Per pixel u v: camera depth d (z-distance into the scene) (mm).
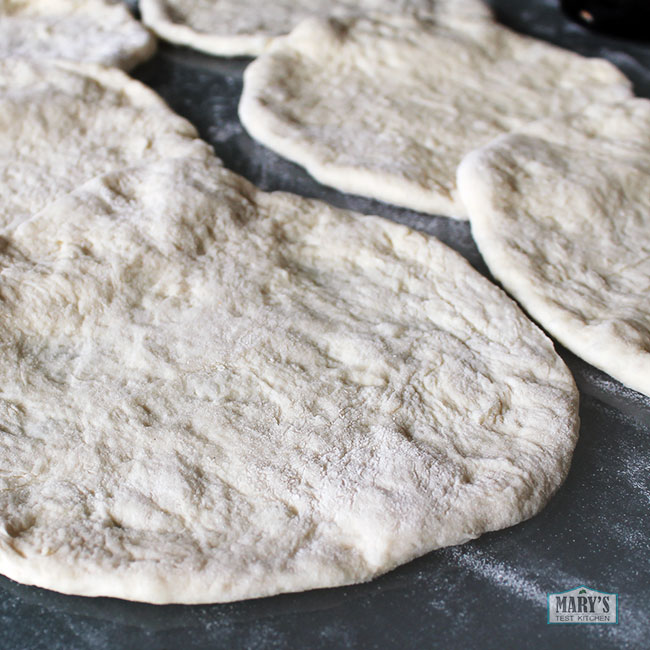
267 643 276
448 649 276
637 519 309
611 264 380
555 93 479
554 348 352
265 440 311
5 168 413
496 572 294
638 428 336
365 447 310
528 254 378
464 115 458
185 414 317
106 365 330
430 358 340
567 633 281
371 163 420
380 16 522
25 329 338
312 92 469
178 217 374
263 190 419
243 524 292
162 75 491
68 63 468
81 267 354
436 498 298
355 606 285
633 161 421
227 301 351
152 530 290
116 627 279
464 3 556
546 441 318
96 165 417
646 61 527
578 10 553
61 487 298
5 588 287
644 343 347
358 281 369
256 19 530
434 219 410
